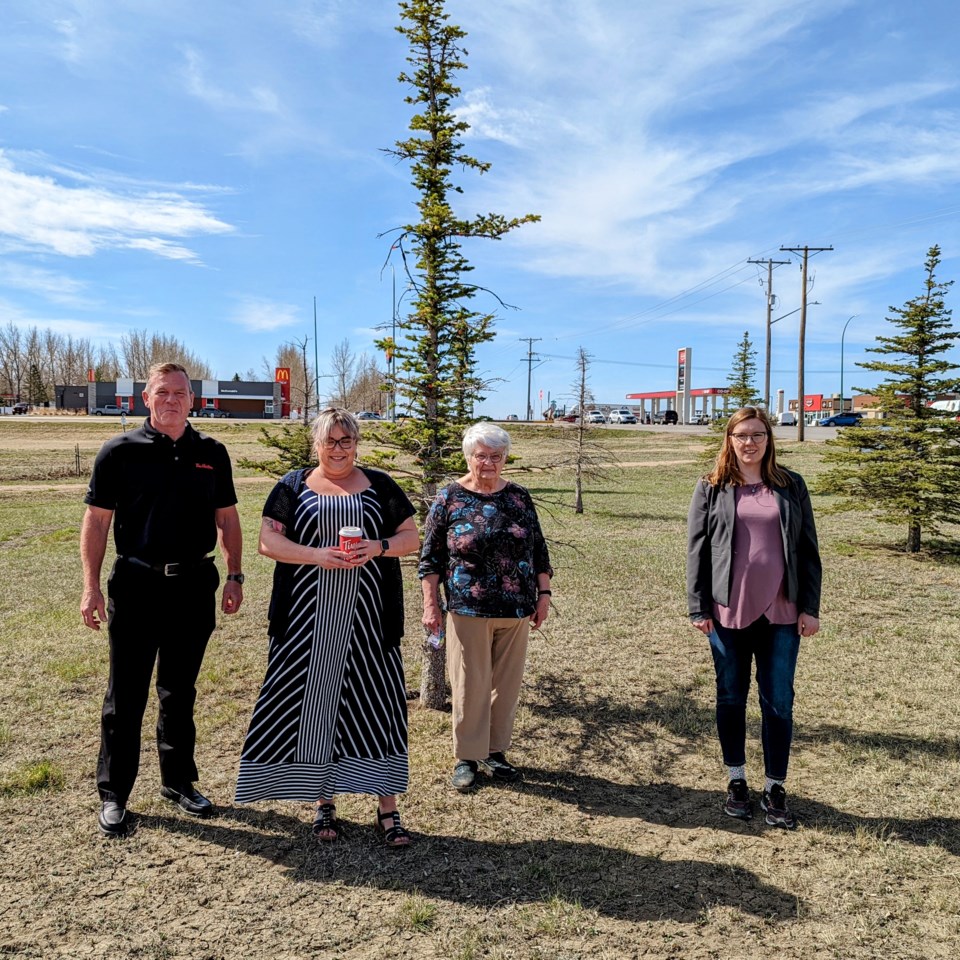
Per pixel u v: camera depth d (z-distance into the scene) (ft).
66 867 10.14
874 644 21.39
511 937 8.79
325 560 10.05
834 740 14.64
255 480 83.97
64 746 14.49
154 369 11.02
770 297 128.88
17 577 32.68
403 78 16.67
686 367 222.48
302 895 9.57
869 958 8.42
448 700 16.96
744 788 11.79
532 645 21.84
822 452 39.32
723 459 11.73
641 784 12.95
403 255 16.52
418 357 16.98
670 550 38.83
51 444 124.88
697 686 18.24
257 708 10.48
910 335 36.47
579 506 56.59
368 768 10.54
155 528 10.88
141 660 11.08
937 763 13.56
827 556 36.68
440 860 10.41
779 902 9.47
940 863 10.34
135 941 8.63
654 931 8.91
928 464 35.78
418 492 17.24
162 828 11.18
